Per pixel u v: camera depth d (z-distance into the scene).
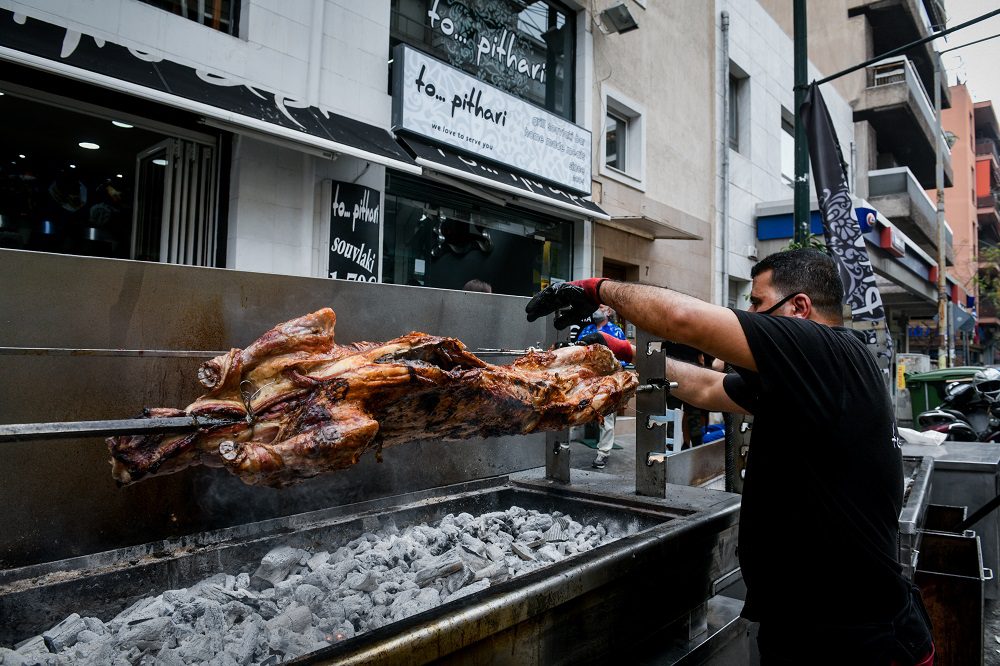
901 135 20.86
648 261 9.53
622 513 2.63
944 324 16.56
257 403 1.65
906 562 2.30
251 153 4.96
